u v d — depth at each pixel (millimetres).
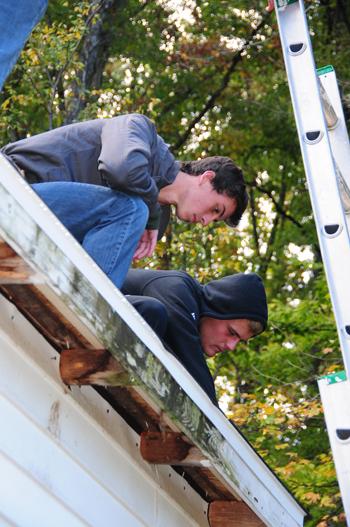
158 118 40688
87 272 7961
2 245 7348
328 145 9898
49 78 28203
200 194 12070
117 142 10656
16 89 29969
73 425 8906
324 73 11578
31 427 8328
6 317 8023
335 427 10352
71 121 30375
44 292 7902
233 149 42562
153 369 8766
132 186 10438
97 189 10438
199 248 28203
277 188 44844
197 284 11992
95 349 8648
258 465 10617
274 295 40656
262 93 41875
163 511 10492
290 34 10078
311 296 38344
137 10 37812
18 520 8180
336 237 9820
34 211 7328
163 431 9977
